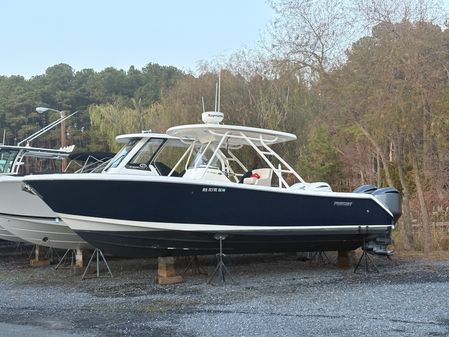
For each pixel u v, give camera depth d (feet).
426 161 49.19
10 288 31.07
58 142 173.99
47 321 22.58
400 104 42.98
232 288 29.48
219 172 31.96
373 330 19.67
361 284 29.94
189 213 29.81
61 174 29.94
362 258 36.42
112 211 29.60
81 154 44.09
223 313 23.34
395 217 35.55
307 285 30.09
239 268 36.99
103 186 29.01
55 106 201.98
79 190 29.27
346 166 87.71
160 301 26.32
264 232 31.35
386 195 35.14
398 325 20.36
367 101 44.55
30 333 20.47
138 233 30.32
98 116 103.60
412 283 29.86
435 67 43.78
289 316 22.39
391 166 56.49
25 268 39.65
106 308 25.03
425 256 41.78
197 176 31.37
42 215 35.70
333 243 34.65
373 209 34.42
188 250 31.24
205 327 20.92
